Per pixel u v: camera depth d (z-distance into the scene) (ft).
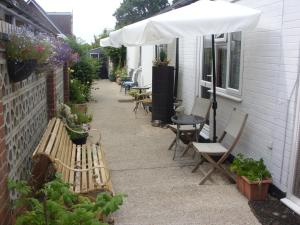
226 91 19.31
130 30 17.04
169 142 23.09
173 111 28.50
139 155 20.15
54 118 17.70
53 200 8.33
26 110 13.24
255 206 13.34
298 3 12.57
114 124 29.25
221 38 20.16
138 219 12.39
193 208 13.24
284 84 13.53
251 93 16.29
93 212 7.97
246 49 16.67
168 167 17.98
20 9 12.47
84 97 40.22
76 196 9.21
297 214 12.60
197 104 21.03
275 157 14.24
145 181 16.02
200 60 24.41
